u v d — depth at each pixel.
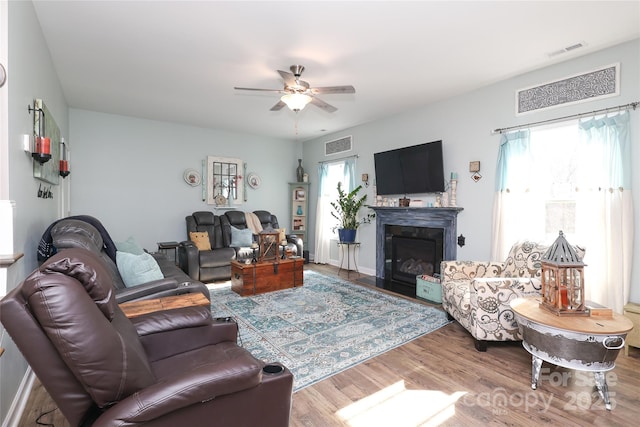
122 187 5.28
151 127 5.52
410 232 4.80
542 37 2.77
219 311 3.51
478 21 2.53
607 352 1.85
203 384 1.06
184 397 1.03
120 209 5.27
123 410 0.96
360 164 5.78
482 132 3.93
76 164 4.90
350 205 5.59
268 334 2.91
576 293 2.40
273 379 1.26
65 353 0.92
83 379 0.94
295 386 2.11
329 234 6.59
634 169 2.79
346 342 2.77
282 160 7.12
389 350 2.64
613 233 2.82
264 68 3.42
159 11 2.42
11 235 1.73
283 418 1.31
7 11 1.74
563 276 2.10
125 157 5.29
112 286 1.20
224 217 5.92
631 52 2.81
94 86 3.94
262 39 2.83
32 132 2.31
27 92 2.17
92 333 0.94
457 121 4.22
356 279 5.12
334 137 6.40
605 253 2.88
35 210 2.38
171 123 5.71
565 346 1.91
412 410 1.88
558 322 1.97
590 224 2.97
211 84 3.87
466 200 4.10
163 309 1.97
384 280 5.03
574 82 3.16
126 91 4.12
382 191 5.19
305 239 7.09
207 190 6.08
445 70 3.45
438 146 4.29
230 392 1.12
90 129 5.00
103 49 3.01
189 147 5.91
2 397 1.60
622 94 2.86
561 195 3.32
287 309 3.60
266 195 6.89
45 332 0.93
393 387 2.11
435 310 3.61
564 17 2.47
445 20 2.52
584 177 3.03
